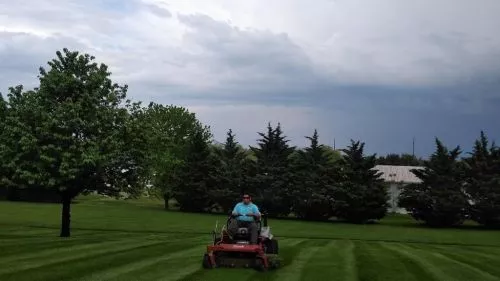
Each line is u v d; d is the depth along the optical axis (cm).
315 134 5938
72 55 2548
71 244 2011
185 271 1390
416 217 5400
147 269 1412
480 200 5284
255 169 5959
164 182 6194
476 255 2164
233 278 1298
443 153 5506
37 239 2217
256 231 1502
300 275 1389
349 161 5669
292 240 2795
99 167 2420
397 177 7375
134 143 2608
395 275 1437
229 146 6341
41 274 1273
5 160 2405
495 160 5491
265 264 1437
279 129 6050
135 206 6625
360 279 1358
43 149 2330
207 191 6062
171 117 6812
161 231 3303
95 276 1278
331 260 1747
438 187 5397
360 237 3559
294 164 5825
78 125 2377
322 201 5541
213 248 1447
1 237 2277
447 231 4606
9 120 2391
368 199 5431
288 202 5841
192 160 6166
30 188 2564
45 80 2444
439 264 1722
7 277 1222
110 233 2894
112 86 2588
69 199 2594
